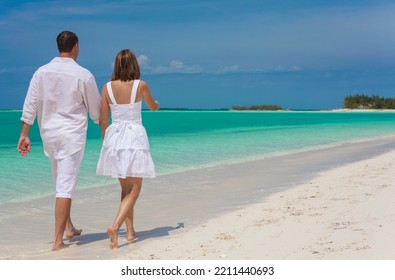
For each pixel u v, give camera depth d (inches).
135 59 333.4
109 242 333.7
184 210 421.1
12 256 305.7
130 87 327.0
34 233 362.9
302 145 1094.4
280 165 721.6
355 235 296.5
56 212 323.0
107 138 330.0
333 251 271.6
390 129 1849.2
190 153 906.1
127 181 331.3
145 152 328.5
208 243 306.8
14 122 3171.8
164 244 314.8
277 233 315.9
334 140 1253.7
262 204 417.1
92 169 686.5
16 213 428.1
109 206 453.1
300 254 271.9
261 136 1405.0
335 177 552.7
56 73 329.1
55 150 333.7
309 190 471.5
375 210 354.3
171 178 607.8
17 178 612.1
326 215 352.8
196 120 3186.5
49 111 331.6
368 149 963.3
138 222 385.7
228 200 456.1
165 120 3174.2
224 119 3412.9
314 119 3361.2
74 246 327.3
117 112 329.1
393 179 497.0
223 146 1058.7
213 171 666.2
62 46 335.9
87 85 331.6
